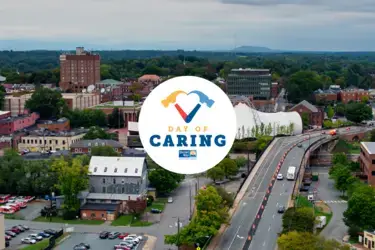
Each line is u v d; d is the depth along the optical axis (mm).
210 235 182125
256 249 176625
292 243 162500
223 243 182375
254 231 193000
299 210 190250
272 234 190250
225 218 193000
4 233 195750
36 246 197375
